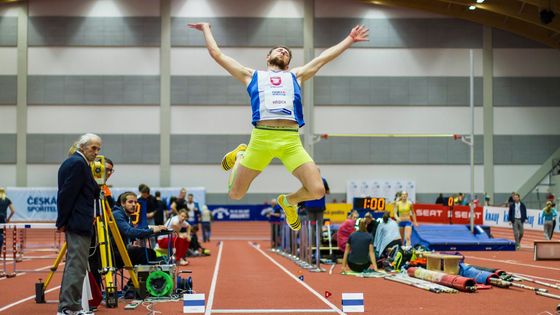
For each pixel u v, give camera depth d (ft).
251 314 25.63
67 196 22.33
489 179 115.55
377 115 115.85
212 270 47.39
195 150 114.73
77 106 114.01
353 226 52.06
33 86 113.60
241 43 115.34
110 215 28.07
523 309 27.12
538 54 116.67
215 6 115.75
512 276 36.14
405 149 115.85
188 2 115.55
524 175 116.06
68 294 22.40
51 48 114.01
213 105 115.24
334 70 115.96
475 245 67.51
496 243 68.28
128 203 31.99
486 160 115.75
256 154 18.07
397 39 116.37
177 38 115.14
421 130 115.85
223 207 114.32
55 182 113.19
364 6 116.26
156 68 114.93
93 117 114.11
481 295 32.22
